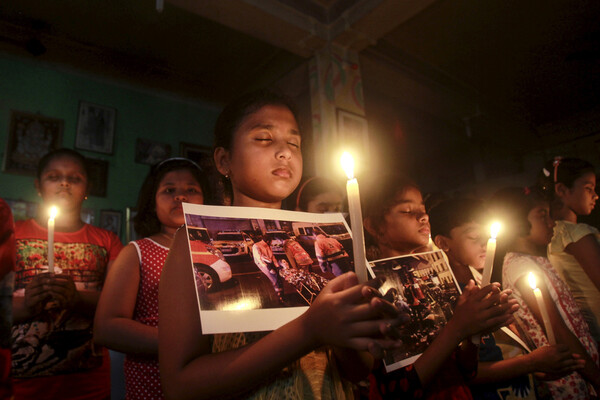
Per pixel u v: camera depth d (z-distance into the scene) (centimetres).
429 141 734
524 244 171
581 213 213
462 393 99
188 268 61
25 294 139
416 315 88
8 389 59
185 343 56
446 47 498
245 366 51
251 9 362
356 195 48
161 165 154
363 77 520
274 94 81
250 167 72
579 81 587
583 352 133
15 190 390
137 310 125
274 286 57
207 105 548
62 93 439
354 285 49
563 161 216
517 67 550
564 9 436
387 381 87
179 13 394
